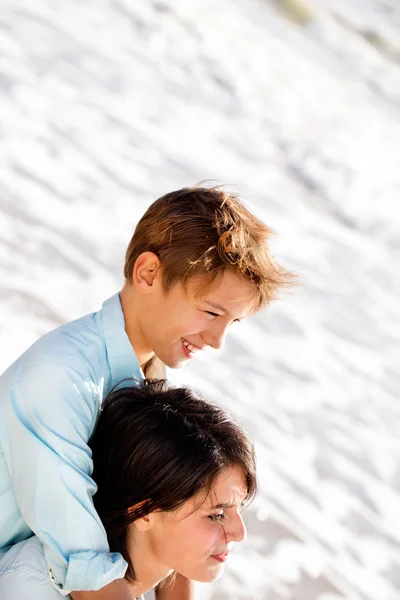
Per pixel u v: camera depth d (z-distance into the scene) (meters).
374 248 12.82
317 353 8.64
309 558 4.72
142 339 2.63
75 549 2.31
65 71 12.25
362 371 8.73
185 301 2.50
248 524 4.82
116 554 2.36
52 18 14.03
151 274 2.54
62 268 6.81
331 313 9.89
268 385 7.40
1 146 8.84
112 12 16.09
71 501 2.32
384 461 6.92
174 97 13.86
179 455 2.33
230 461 2.39
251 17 20.73
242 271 2.46
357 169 15.35
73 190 8.68
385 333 9.94
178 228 2.50
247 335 8.30
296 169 14.07
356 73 21.12
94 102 11.70
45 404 2.37
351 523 5.67
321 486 6.06
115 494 2.41
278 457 6.14
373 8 26.50
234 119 14.67
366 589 4.82
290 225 11.88
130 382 2.59
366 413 7.79
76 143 10.01
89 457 2.41
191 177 11.04
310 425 7.03
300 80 18.23
